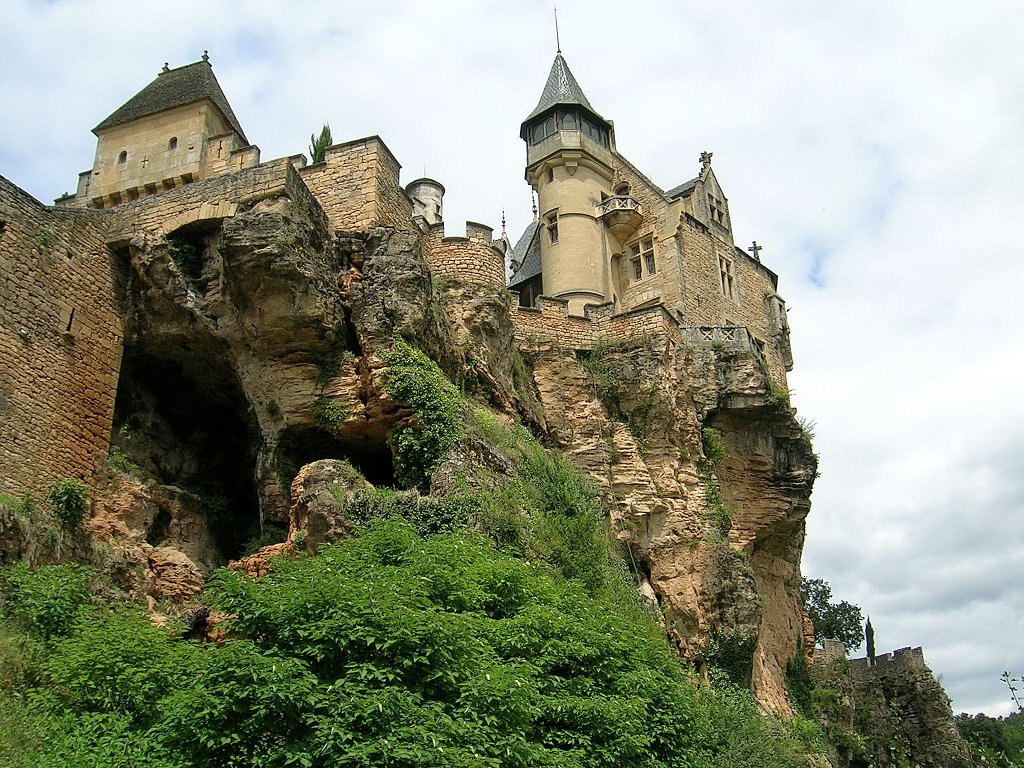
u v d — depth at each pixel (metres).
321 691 12.91
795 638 37.31
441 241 31.31
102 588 21.16
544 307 34.69
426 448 22.70
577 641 16.97
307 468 21.77
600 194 42.31
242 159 29.53
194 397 27.14
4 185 23.19
